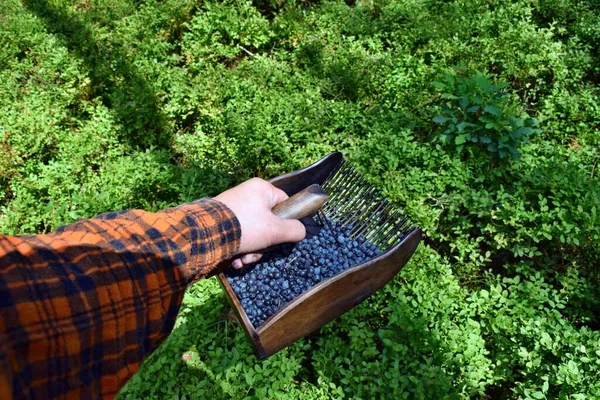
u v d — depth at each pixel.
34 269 0.23
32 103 1.12
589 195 0.93
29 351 0.21
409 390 0.73
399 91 1.20
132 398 0.70
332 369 0.75
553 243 0.93
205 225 0.33
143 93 1.14
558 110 1.19
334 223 0.68
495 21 1.38
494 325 0.79
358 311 0.81
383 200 0.70
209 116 1.13
